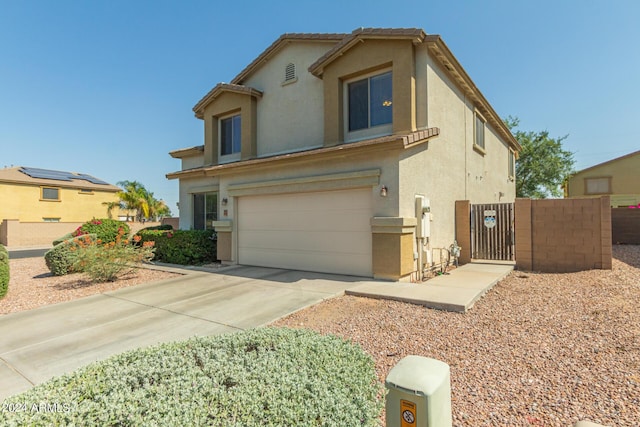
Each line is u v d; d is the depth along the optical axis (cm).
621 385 321
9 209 2684
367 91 998
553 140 3067
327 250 935
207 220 1435
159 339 489
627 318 493
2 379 379
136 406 180
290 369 222
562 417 278
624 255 1134
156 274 1023
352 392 207
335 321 548
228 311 616
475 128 1368
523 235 983
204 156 1442
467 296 636
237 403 181
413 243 847
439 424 179
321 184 929
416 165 873
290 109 1214
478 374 358
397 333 484
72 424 168
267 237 1080
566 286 728
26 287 873
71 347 467
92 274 888
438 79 997
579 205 912
